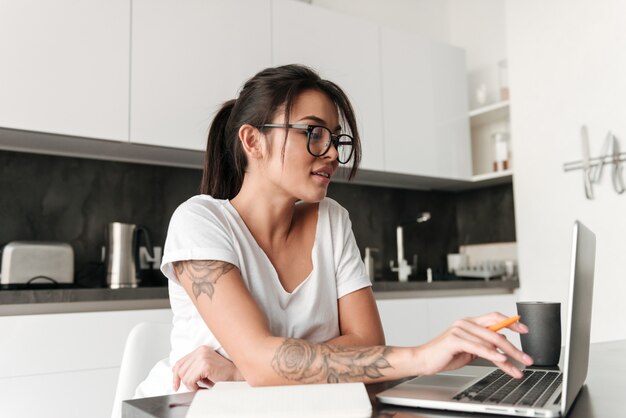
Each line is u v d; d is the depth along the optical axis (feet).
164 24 8.29
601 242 9.27
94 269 8.81
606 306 9.12
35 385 6.32
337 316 4.14
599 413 2.20
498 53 12.10
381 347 2.81
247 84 3.95
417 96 11.00
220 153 4.29
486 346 2.51
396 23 12.44
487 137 12.37
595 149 9.43
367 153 10.19
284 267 3.96
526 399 2.32
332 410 2.15
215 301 3.22
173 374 3.51
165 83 8.23
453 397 2.39
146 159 9.31
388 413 2.26
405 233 12.46
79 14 7.64
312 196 3.71
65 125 7.45
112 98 7.81
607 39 9.32
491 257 12.32
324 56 9.84
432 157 11.07
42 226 8.50
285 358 2.84
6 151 8.34
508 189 12.07
